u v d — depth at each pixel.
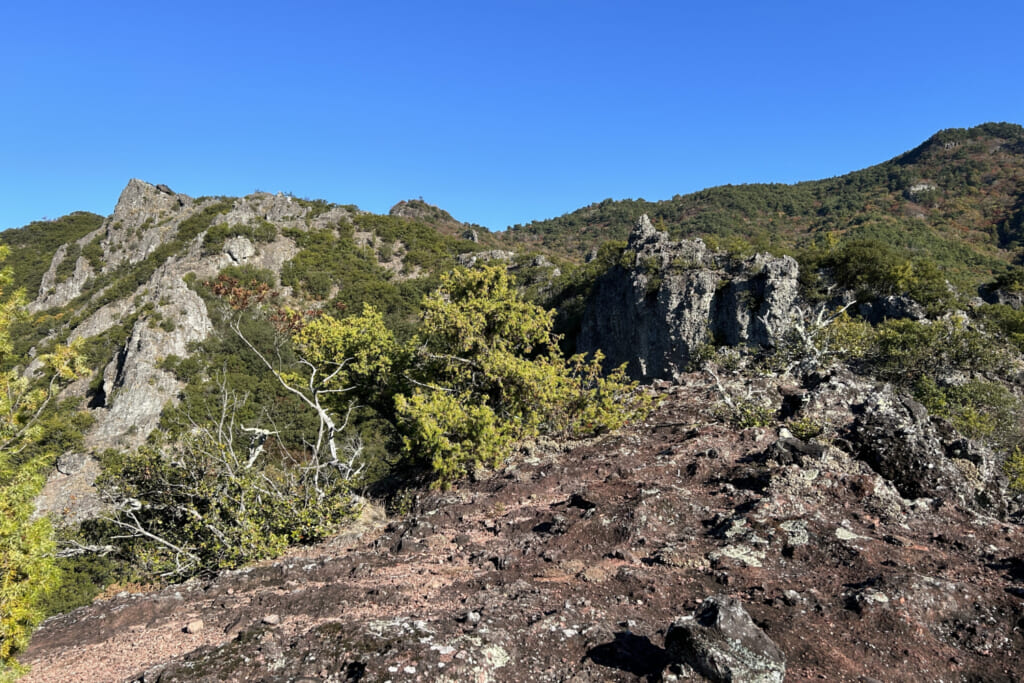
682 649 3.69
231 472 9.22
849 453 7.69
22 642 5.02
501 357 10.93
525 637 4.22
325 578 6.45
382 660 3.85
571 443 10.51
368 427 19.48
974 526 6.04
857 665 3.89
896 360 20.56
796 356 15.12
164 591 6.84
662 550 5.74
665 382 14.54
